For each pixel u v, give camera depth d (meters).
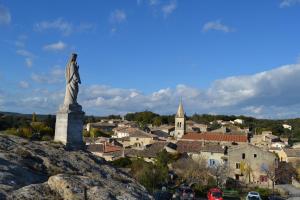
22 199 16.33
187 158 72.31
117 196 19.16
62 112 29.11
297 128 193.25
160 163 62.84
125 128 147.88
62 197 17.62
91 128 157.62
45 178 21.38
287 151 92.38
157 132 142.75
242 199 50.69
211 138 97.06
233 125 189.25
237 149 75.00
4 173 19.25
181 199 43.78
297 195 60.56
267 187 68.12
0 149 23.53
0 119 99.12
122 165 66.62
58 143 28.44
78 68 30.02
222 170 66.00
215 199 41.72
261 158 73.69
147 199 22.08
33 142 27.67
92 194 18.22
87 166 25.67
